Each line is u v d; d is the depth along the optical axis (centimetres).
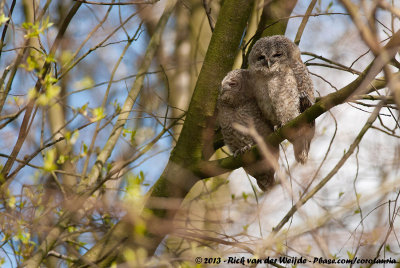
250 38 1260
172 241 1102
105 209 858
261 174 1144
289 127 945
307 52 1180
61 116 1309
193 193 1195
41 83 856
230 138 1178
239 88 1155
